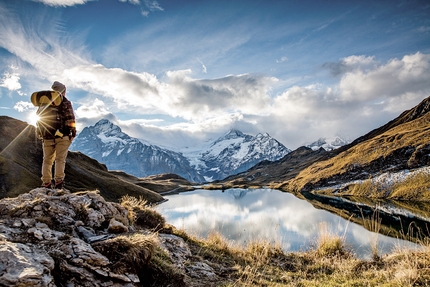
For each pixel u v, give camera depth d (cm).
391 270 874
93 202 889
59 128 877
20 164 7725
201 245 1202
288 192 14338
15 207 709
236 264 1038
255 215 6172
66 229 686
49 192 869
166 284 647
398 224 4559
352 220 5141
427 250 899
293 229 3938
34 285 407
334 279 907
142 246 632
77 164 10306
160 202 10238
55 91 873
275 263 1138
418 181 9262
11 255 441
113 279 525
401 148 12162
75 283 483
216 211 7175
